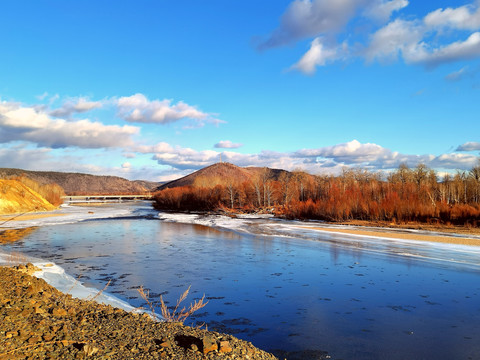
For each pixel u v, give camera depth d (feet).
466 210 155.02
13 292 28.50
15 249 88.07
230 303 45.01
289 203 248.73
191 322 37.88
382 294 49.73
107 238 112.57
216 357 20.59
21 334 19.45
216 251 87.10
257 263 71.72
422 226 146.30
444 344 32.86
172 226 156.66
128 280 56.59
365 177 292.81
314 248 92.38
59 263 70.28
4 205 213.05
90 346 18.92
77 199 617.21
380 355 30.35
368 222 166.91
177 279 57.67
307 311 42.22
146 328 25.18
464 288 53.11
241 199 281.95
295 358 29.58
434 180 245.65
